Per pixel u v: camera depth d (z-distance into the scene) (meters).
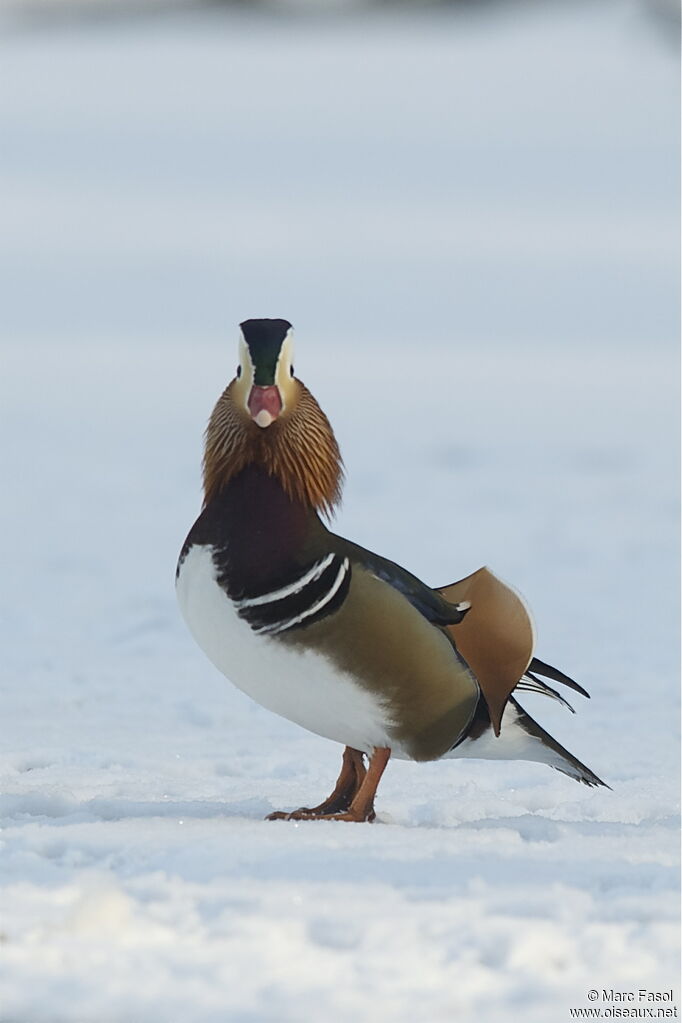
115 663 11.91
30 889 5.55
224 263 43.31
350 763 7.39
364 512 18.62
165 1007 4.49
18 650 12.31
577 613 14.09
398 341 33.19
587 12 101.75
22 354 31.27
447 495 19.72
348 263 43.41
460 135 71.81
